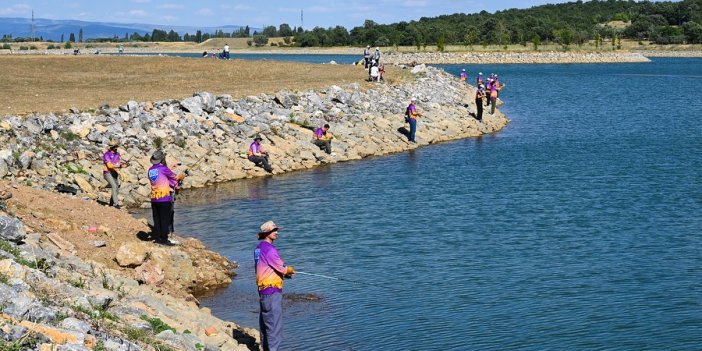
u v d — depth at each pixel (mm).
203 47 197250
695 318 14797
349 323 14516
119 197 24750
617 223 22438
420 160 34406
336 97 40938
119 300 12219
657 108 58000
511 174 30688
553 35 180250
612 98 66750
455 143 40031
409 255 19203
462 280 17219
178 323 12250
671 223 22375
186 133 30891
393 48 168375
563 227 22031
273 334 12453
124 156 27281
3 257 11727
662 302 15742
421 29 176875
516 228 21953
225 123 33094
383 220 22938
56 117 28141
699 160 33531
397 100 45344
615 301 15805
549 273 17719
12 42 195250
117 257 15555
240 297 15922
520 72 111688
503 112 55000
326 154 33906
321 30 190750
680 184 28234
